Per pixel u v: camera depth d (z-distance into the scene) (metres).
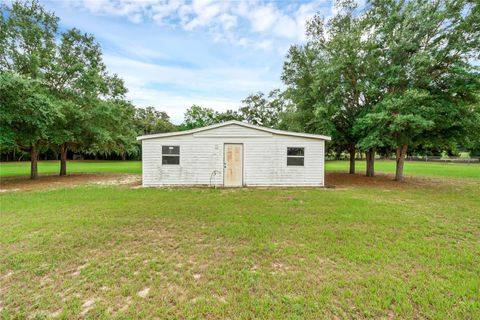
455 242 4.06
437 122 10.76
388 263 3.27
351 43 11.59
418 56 9.88
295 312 2.26
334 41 12.43
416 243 3.98
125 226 4.82
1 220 5.14
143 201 7.24
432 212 6.04
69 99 12.98
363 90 12.05
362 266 3.19
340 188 10.45
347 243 3.98
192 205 6.71
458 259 3.37
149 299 2.48
